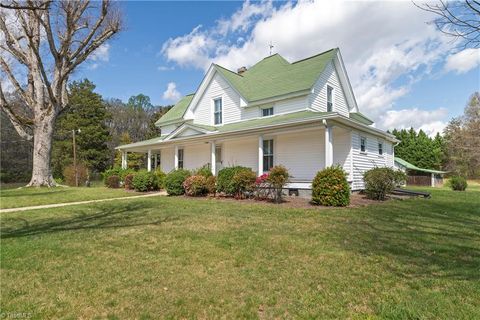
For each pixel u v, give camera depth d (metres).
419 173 34.12
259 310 2.85
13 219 7.66
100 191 15.38
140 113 61.34
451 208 9.38
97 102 41.56
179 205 9.89
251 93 16.77
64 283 3.46
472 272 3.76
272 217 7.55
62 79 16.52
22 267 3.98
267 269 3.89
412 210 8.84
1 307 2.88
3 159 36.22
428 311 2.77
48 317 2.71
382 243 5.14
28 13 14.62
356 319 2.65
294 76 15.79
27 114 29.61
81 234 5.82
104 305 2.94
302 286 3.36
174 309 2.86
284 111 14.97
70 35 15.66
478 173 37.91
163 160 22.56
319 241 5.23
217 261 4.20
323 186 9.78
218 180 12.48
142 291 3.24
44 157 16.73
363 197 12.12
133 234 5.78
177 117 21.88
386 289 3.27
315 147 13.52
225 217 7.55
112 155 46.16
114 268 3.94
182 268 3.94
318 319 2.67
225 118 17.86
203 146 19.12
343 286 3.35
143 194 14.45
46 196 12.54
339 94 17.25
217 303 2.98
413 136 42.53
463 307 2.84
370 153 15.42
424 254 4.52
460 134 36.78
